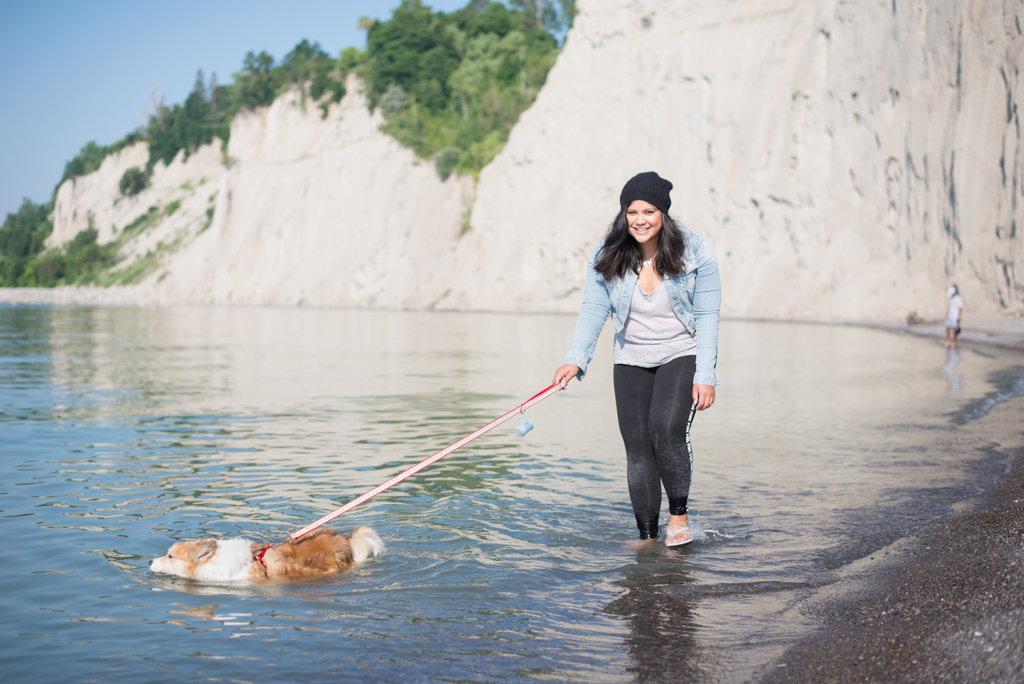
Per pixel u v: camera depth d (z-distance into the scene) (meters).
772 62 44.88
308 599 3.96
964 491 5.88
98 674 3.07
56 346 23.53
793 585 4.10
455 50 78.12
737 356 19.42
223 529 5.19
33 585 4.14
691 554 4.68
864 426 9.34
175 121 115.81
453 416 10.49
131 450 8.03
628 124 50.44
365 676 3.05
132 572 4.37
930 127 37.22
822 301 39.97
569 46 54.59
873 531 4.99
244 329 33.50
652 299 4.88
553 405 11.63
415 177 65.12
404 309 60.56
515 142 56.84
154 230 100.56
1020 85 33.41
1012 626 2.91
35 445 8.28
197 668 3.13
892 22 39.41
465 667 3.13
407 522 5.36
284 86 84.69
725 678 2.99
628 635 3.46
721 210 45.00
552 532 5.15
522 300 54.28
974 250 34.41
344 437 8.88
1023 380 13.70
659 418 4.82
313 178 72.25
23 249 116.38
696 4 48.44
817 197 41.78
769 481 6.56
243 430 9.32
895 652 3.00
